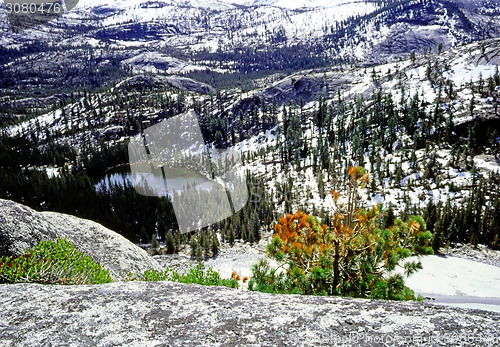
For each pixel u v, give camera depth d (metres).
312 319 1.95
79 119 198.12
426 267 56.31
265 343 1.73
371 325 1.82
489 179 86.00
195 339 1.83
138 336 1.89
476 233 68.12
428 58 177.88
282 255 6.58
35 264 4.62
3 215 6.23
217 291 2.57
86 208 73.94
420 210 72.25
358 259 6.36
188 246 65.62
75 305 2.34
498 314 1.86
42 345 1.87
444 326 1.71
